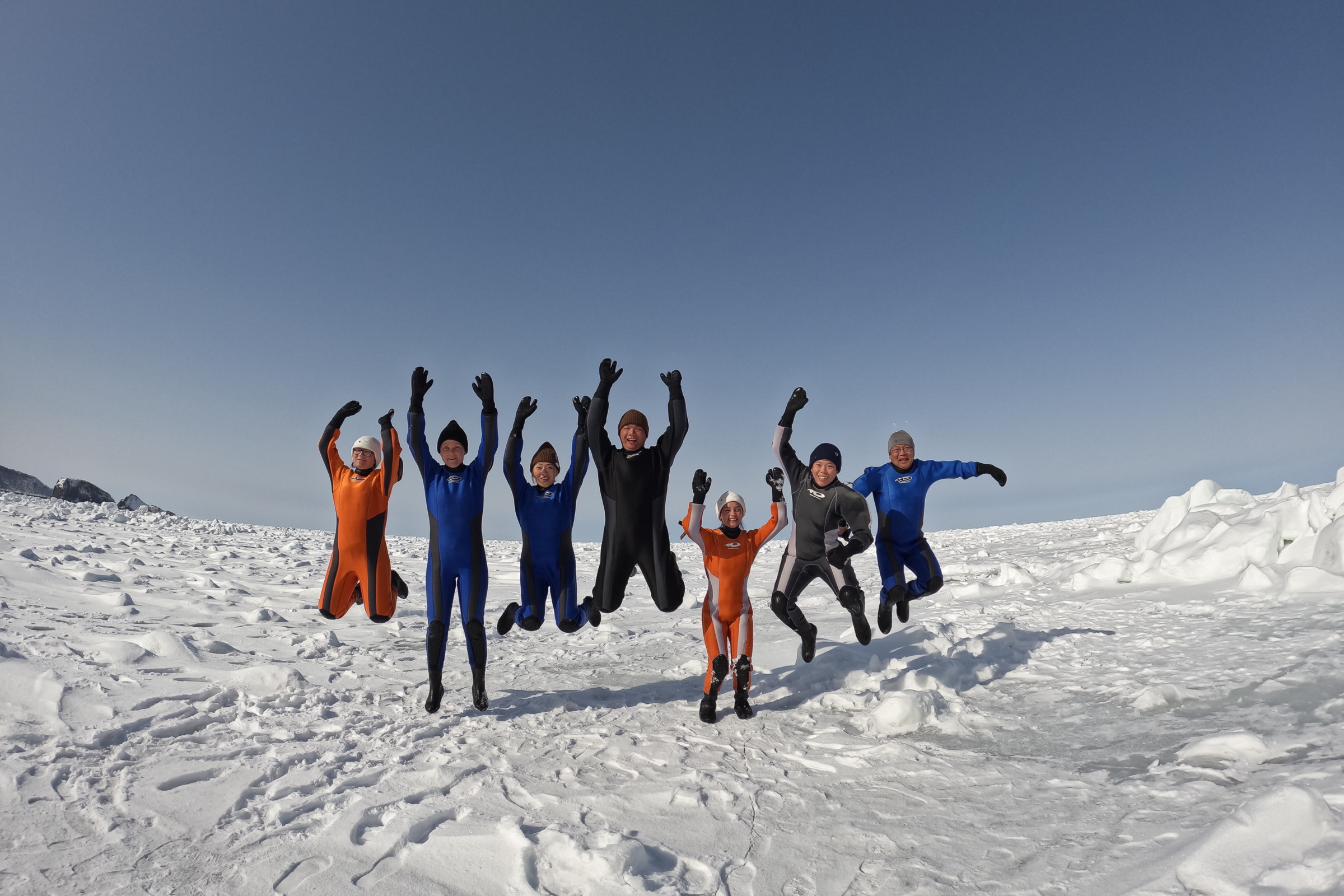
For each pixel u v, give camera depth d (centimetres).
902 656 553
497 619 836
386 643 667
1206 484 930
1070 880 212
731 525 453
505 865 237
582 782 316
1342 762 254
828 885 223
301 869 234
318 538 2005
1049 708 404
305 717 401
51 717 350
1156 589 729
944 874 225
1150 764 297
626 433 458
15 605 603
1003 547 1459
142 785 292
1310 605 545
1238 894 181
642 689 511
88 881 222
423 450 450
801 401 492
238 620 686
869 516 464
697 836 261
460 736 383
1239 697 363
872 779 313
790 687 501
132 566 938
